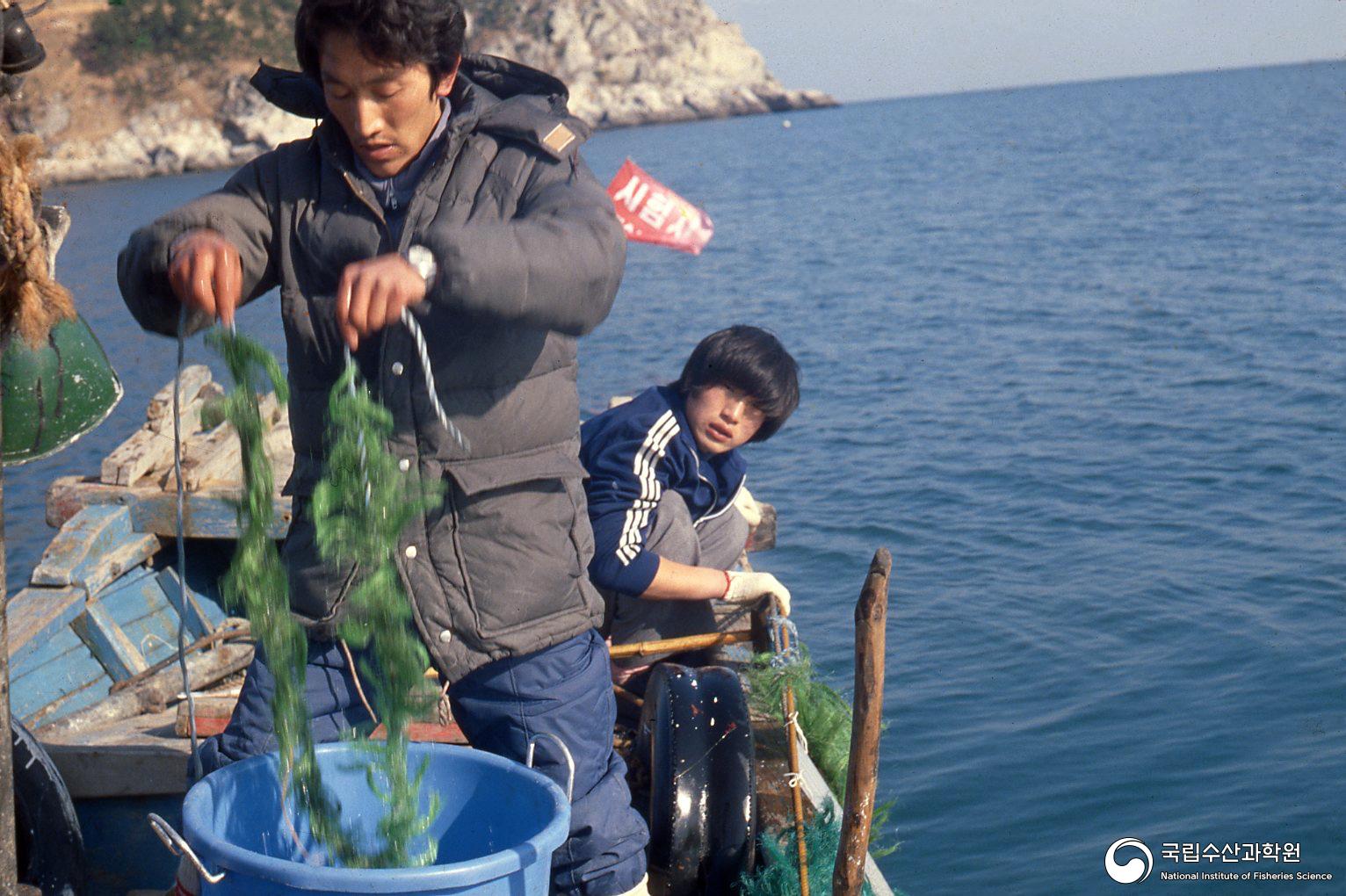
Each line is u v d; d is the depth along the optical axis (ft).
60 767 12.37
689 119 450.71
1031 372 52.80
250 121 294.25
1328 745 21.91
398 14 7.85
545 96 9.12
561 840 7.80
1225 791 20.84
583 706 9.38
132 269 8.51
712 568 14.44
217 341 8.13
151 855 12.59
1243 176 135.54
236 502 8.57
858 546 33.04
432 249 7.36
